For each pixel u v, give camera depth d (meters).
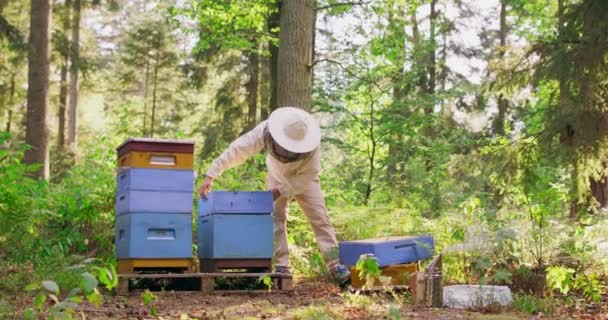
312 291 7.53
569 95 11.52
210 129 25.59
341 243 7.72
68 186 11.71
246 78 27.03
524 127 24.30
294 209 10.79
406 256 7.51
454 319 5.50
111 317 5.59
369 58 19.33
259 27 18.09
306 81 12.50
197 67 28.52
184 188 7.29
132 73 33.84
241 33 18.75
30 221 7.59
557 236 8.17
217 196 7.49
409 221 10.26
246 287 7.99
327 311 5.67
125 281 7.07
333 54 20.58
